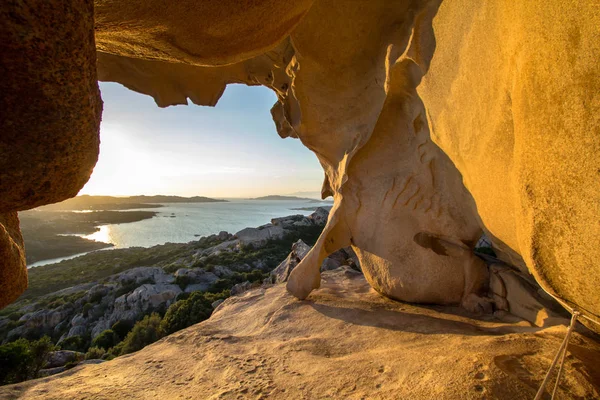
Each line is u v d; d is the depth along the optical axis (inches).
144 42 92.3
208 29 90.6
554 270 68.9
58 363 716.7
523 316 142.6
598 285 60.6
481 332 127.1
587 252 59.9
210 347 149.6
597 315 65.8
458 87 124.9
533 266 73.2
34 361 641.0
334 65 194.7
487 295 164.6
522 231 76.3
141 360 145.2
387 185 192.5
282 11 101.8
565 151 60.7
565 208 62.4
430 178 175.0
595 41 53.7
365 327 151.2
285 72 238.1
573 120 58.4
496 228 131.8
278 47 224.1
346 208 208.7
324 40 185.8
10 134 41.3
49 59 40.6
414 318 153.6
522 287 146.2
